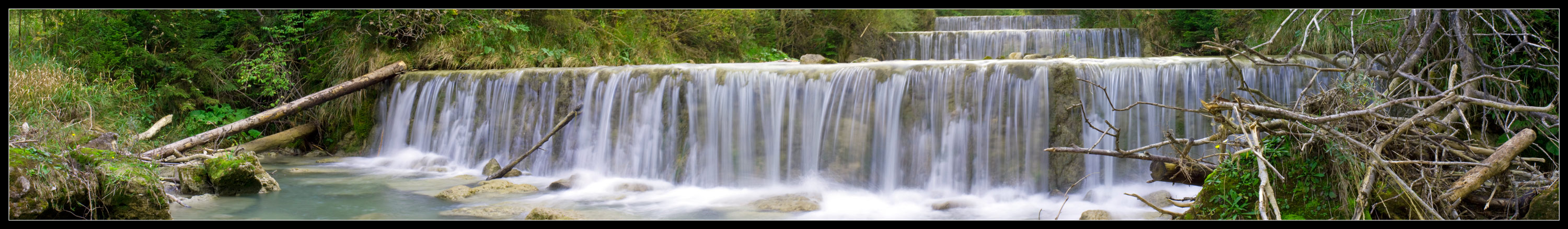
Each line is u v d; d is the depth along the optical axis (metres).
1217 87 6.61
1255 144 4.18
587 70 8.41
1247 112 4.46
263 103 10.74
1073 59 6.95
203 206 5.83
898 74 6.95
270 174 7.87
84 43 9.55
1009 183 6.53
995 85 6.64
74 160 4.72
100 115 8.47
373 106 10.01
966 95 6.72
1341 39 7.98
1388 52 6.00
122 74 9.40
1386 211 4.24
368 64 10.13
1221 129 4.53
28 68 8.16
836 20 15.41
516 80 8.82
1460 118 6.44
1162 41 13.09
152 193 4.99
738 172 7.36
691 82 7.70
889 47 15.38
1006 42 14.50
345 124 10.10
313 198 6.39
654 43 12.62
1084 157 6.44
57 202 4.38
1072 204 6.06
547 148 8.40
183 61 10.22
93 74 9.18
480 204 6.18
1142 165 6.43
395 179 7.69
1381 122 4.52
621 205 6.24
